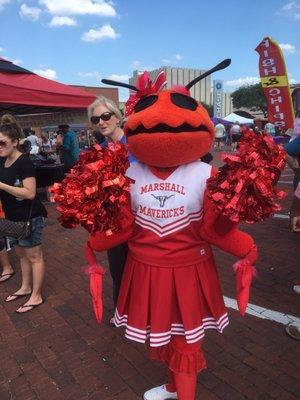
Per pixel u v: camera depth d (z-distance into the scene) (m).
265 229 6.17
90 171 1.70
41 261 3.88
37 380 2.82
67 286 4.39
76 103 6.25
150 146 1.78
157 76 1.92
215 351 3.00
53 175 8.91
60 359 3.04
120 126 3.00
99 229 1.80
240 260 1.97
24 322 3.65
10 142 3.43
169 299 1.96
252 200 1.62
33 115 8.03
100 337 3.31
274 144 1.65
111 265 2.88
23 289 4.18
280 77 6.23
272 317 3.46
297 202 5.46
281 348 3.01
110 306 3.84
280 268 4.54
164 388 2.49
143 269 1.99
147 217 1.93
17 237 3.61
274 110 6.49
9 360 3.07
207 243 2.03
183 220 1.91
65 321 3.62
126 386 2.69
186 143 1.77
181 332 2.02
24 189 3.44
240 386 2.62
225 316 2.11
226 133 27.12
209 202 1.85
